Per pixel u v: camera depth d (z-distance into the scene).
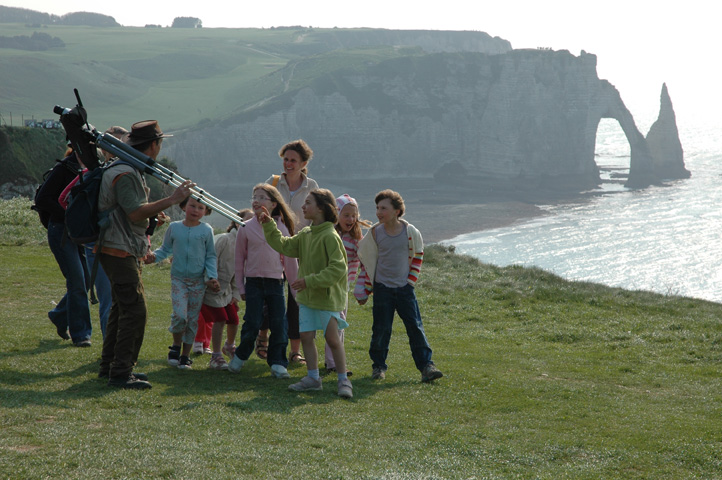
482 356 8.58
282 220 7.07
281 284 7.01
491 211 175.00
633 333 10.79
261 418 4.98
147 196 5.87
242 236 6.91
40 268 13.54
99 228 5.63
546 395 6.44
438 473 4.00
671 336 10.46
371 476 3.76
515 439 4.93
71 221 5.58
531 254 121.94
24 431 4.04
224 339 9.07
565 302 13.98
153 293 12.15
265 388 6.20
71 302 7.39
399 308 7.13
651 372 7.98
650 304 14.05
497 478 4.03
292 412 5.26
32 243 17.48
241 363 6.87
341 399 5.92
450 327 11.13
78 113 5.60
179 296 6.86
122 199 5.57
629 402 6.35
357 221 7.40
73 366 6.34
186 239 6.88
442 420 5.37
